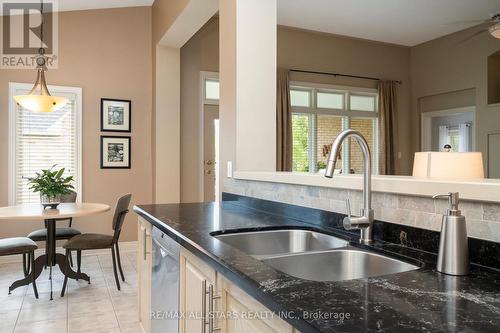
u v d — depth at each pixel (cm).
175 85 489
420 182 118
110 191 480
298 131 649
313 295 82
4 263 422
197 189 519
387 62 728
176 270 162
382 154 706
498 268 98
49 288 341
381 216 136
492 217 99
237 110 253
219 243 133
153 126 492
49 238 342
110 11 480
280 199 202
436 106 720
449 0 520
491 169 625
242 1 256
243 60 255
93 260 440
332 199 162
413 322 68
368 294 83
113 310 291
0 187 429
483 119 636
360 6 538
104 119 476
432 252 117
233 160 257
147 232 219
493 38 618
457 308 75
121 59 485
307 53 645
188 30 421
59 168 455
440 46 696
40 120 447
